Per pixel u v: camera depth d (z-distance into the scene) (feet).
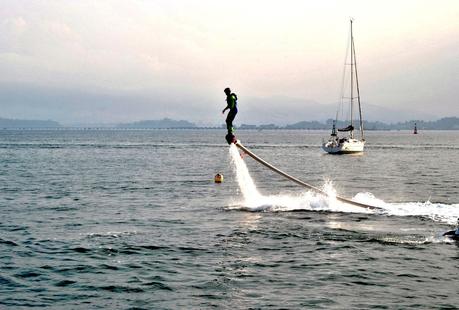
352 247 89.40
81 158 374.84
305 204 137.18
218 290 67.21
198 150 521.24
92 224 110.42
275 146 649.61
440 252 85.97
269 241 94.07
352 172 277.44
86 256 83.15
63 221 113.91
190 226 108.37
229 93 106.83
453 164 346.54
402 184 211.20
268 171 281.95
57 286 68.74
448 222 112.06
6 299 63.87
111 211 129.18
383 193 178.40
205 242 93.30
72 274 73.77
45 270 75.51
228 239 95.61
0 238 95.25
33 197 156.76
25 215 122.01
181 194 167.02
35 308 61.16
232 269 76.23
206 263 79.46
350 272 74.69
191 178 225.97
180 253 85.46
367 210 128.16
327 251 86.48
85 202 146.00
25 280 71.00
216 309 60.90
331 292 66.33
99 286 68.74
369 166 324.39
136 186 191.11
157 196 161.27
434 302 62.80
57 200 150.00
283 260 81.15
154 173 251.19
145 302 63.21
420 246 89.97
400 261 80.38
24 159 358.43
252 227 106.83
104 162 331.98
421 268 76.74
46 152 456.04
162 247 89.30
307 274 73.77
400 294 65.51
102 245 90.38
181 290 67.36
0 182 201.98
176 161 349.00
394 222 112.06
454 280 71.20
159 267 77.30
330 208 130.82
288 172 276.62
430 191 183.83
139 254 84.53
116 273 74.33
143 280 71.20
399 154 483.51
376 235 98.63
